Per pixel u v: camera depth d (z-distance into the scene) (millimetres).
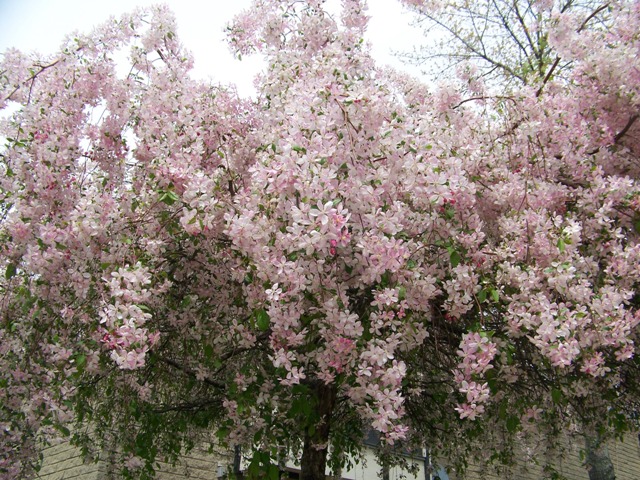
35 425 3512
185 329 4184
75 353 3627
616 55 4195
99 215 3428
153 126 3902
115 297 3129
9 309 3762
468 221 3449
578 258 3426
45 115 3797
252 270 3303
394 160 3182
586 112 4332
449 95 4172
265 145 3738
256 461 3660
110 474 4770
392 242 2852
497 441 5785
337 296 2939
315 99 3078
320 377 3100
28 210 3543
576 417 5164
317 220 2703
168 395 5121
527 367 4133
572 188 4109
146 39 4281
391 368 2854
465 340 3025
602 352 3812
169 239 3863
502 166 4059
